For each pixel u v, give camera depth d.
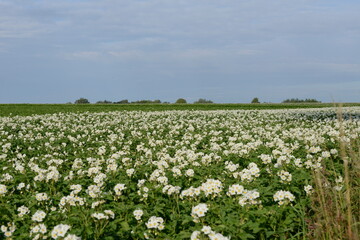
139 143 17.08
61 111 39.22
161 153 12.02
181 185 8.52
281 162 9.09
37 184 8.58
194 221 5.80
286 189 7.75
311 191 7.13
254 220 6.08
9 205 6.94
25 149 16.05
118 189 7.34
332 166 9.05
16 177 9.20
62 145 16.55
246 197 6.38
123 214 6.54
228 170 9.49
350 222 5.46
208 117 30.78
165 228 6.15
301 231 6.47
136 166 10.53
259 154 11.91
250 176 7.73
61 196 7.73
